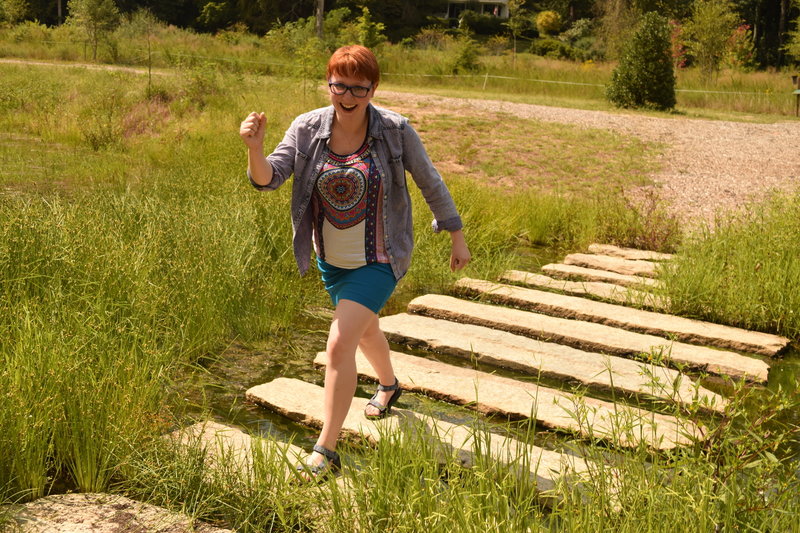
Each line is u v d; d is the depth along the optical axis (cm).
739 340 523
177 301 479
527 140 1407
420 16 6344
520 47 5769
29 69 2325
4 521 274
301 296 588
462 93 2273
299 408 394
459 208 851
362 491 283
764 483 276
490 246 793
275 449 312
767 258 620
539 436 381
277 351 490
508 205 929
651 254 788
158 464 310
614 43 4650
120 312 441
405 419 343
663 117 1834
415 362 475
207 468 306
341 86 307
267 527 289
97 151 1234
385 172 321
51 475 319
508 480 292
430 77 2775
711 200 1035
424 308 578
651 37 2031
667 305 598
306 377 451
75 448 311
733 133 1597
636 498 264
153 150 1207
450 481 278
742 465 272
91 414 320
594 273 701
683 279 604
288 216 662
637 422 378
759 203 957
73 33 3288
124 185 874
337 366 319
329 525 277
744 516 258
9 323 402
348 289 327
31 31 3588
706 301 584
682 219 920
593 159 1277
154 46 3244
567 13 6531
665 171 1218
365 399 409
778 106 2217
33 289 456
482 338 519
